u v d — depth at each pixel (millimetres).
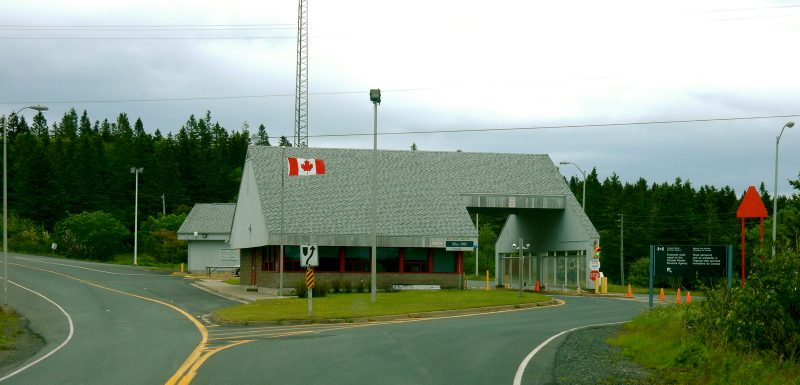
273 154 53375
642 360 15797
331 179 52125
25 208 113938
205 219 75625
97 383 13195
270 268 49062
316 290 40938
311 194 50188
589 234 50062
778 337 13805
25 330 27469
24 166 121438
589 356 16703
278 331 23859
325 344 18828
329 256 47812
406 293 42875
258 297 41781
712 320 15875
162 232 87688
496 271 65812
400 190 52250
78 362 16719
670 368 14273
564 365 15188
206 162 132000
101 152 131875
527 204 53406
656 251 25281
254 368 14430
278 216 47562
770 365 13078
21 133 171250
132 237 105812
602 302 39531
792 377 12250
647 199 111875
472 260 94438
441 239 48781
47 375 14641
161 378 13516
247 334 22859
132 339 22266
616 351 17688
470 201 52500
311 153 54406
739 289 14883
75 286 50281
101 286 50719
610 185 123188
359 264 48281
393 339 20062
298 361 15422
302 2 67500
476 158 57719
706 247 24812
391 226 48750
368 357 16094
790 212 42875
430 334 21625
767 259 14258
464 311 32406
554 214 55469
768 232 65562
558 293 49938
